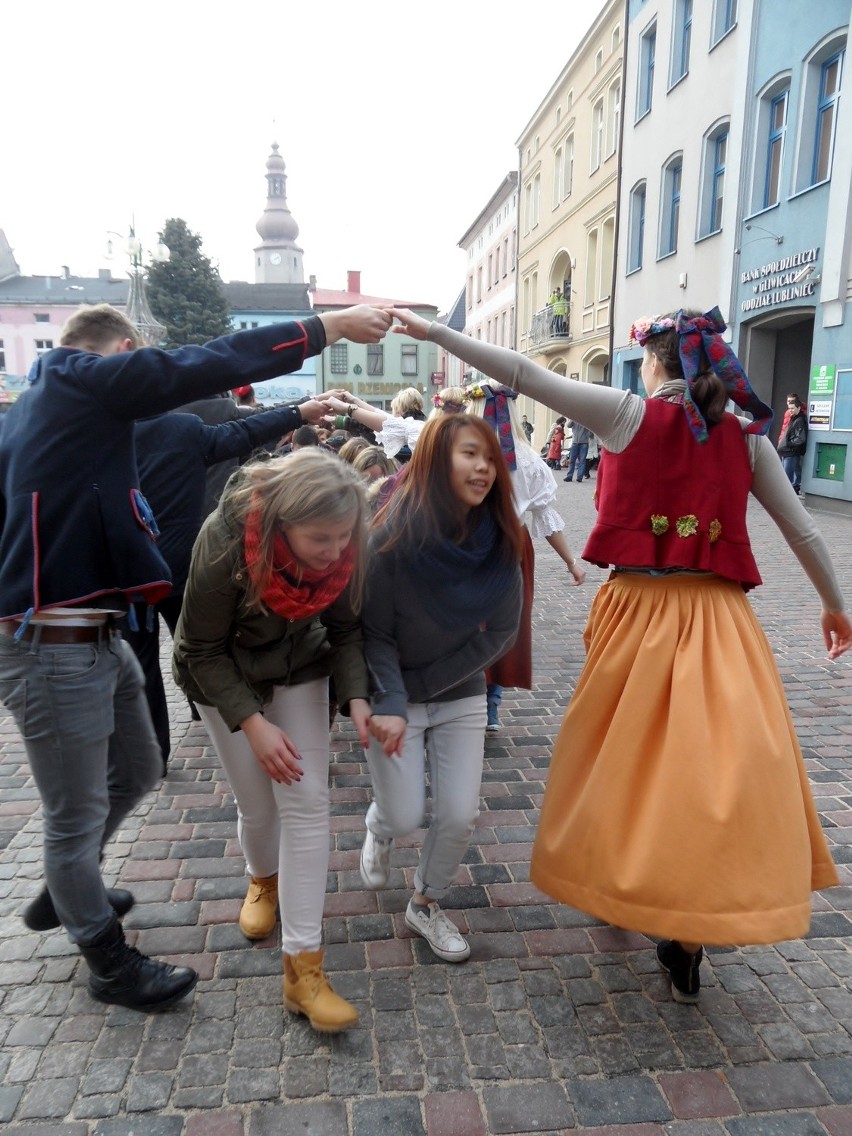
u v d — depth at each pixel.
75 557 1.97
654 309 19.52
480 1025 2.21
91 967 2.22
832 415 12.77
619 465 2.15
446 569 2.17
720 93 15.90
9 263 60.56
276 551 1.87
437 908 2.58
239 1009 2.26
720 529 2.11
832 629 2.33
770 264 14.30
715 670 2.07
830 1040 2.17
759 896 1.91
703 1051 2.13
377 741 2.34
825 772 3.80
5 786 3.67
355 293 68.44
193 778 3.73
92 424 1.98
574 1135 1.88
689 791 1.96
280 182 93.62
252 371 2.04
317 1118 1.92
